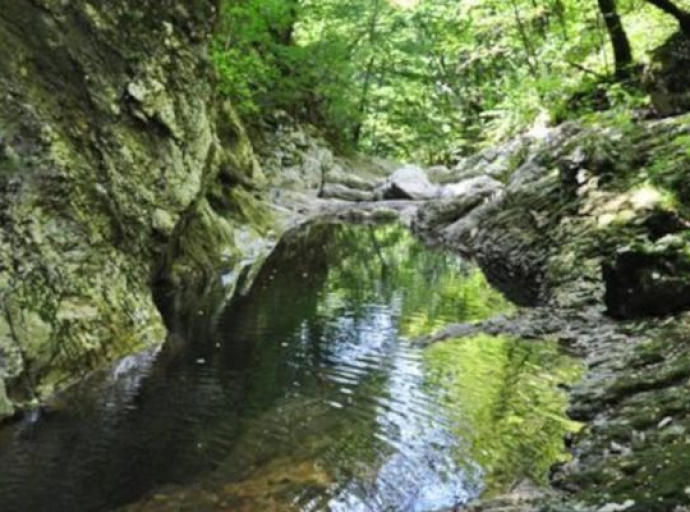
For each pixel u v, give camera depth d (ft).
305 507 19.76
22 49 31.24
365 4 117.29
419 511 19.76
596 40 75.87
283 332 36.11
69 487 20.66
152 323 34.27
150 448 23.11
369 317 39.34
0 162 28.48
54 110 31.89
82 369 29.04
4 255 27.17
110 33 36.22
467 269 53.67
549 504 18.65
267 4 83.25
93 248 32.01
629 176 47.39
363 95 124.57
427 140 137.39
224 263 51.16
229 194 61.98
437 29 122.83
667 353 28.71
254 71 81.00
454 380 29.30
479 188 77.30
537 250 49.55
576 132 63.21
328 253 60.13
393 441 23.72
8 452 22.62
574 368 29.99
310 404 26.81
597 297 38.81
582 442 22.86
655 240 41.29
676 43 58.23
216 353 32.55
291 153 93.81
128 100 36.78
